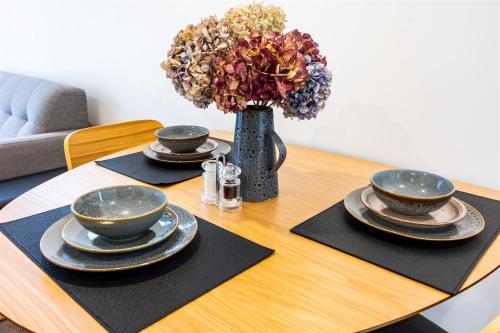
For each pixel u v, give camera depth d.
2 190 2.08
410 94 1.34
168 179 1.19
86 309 0.65
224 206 1.01
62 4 2.59
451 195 0.87
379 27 1.34
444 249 0.83
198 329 0.61
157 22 2.05
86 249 0.74
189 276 0.74
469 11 1.18
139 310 0.65
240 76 0.86
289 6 1.53
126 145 1.66
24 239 0.85
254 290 0.71
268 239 0.88
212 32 0.92
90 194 0.86
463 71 1.23
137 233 0.79
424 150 1.36
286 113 0.97
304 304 0.67
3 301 0.67
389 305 0.67
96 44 2.46
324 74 0.92
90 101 2.66
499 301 1.34
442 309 1.47
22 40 3.10
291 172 1.29
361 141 1.48
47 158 2.32
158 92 2.19
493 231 0.90
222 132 1.72
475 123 1.25
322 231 0.90
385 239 0.86
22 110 2.60
